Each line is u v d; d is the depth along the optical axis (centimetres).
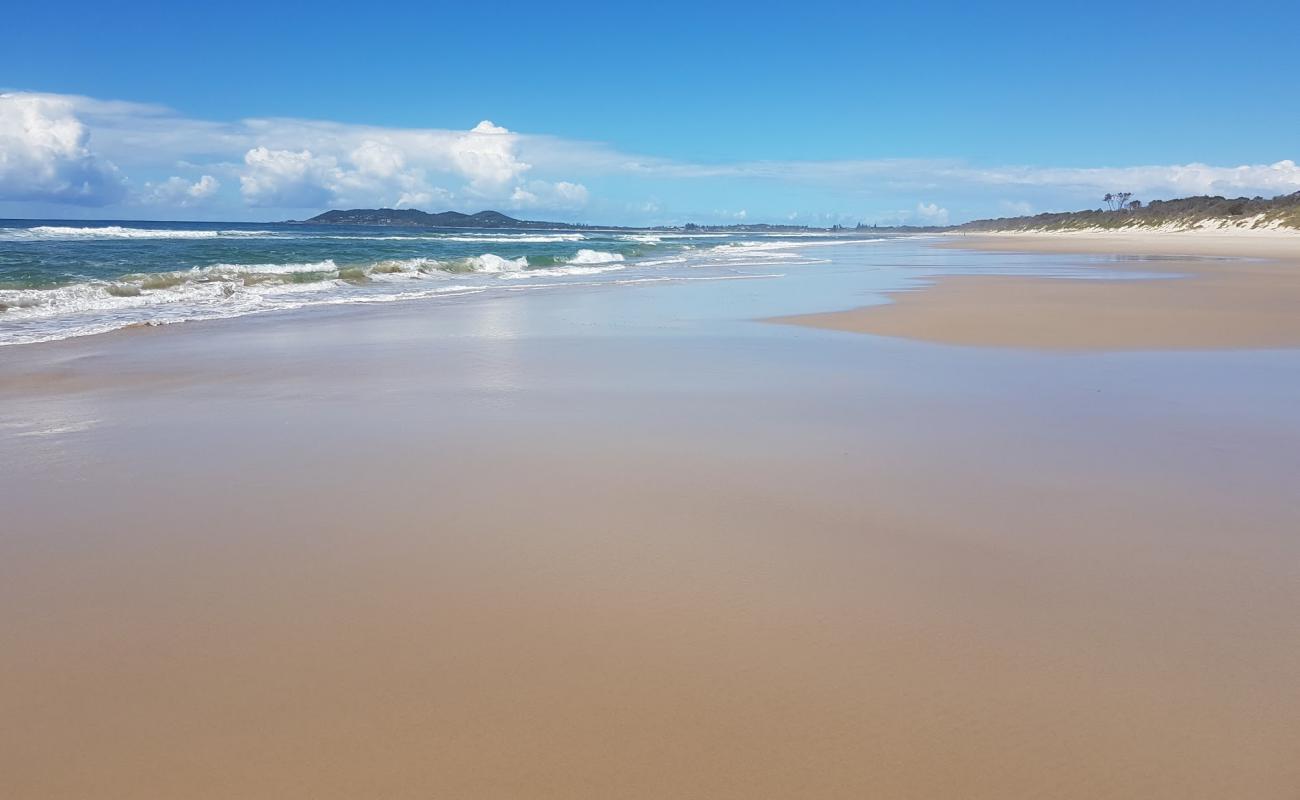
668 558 382
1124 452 561
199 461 531
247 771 233
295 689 273
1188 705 269
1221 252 4038
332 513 439
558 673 284
